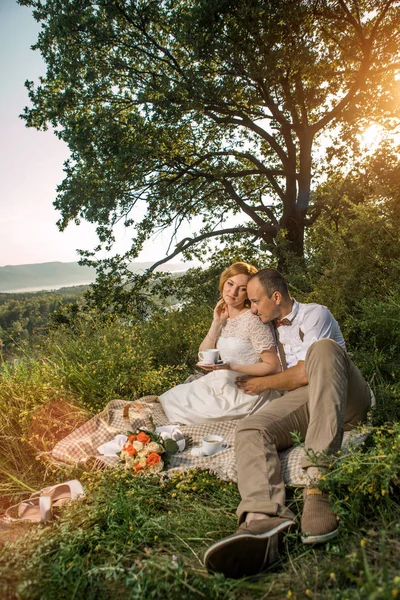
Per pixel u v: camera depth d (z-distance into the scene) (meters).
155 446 2.89
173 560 1.97
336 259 6.20
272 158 18.12
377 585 1.54
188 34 11.64
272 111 13.76
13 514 2.82
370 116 15.34
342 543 1.97
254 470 2.31
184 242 16.20
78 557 1.99
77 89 13.77
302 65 12.24
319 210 14.88
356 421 2.79
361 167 13.33
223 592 1.78
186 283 14.52
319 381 2.43
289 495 2.48
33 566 1.92
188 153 16.20
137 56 13.50
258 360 3.66
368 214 6.08
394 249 5.66
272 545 1.96
